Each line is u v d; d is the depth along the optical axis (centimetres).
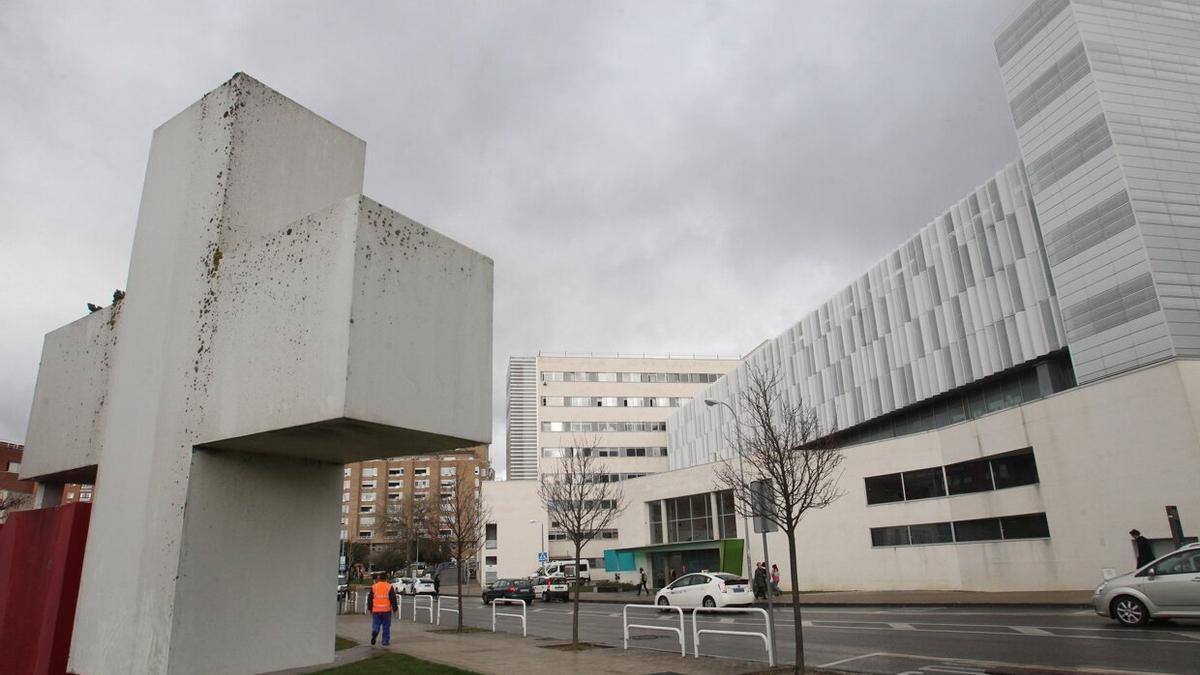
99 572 948
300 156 1089
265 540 948
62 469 1155
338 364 773
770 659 1145
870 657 1264
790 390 5244
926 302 3872
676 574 4519
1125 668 1001
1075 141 3038
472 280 988
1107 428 2383
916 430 4038
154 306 1018
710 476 4434
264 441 888
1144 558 1759
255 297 883
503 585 3856
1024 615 1869
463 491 6147
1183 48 3098
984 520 2888
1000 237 3416
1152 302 2658
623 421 8519
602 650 1448
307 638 989
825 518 3525
